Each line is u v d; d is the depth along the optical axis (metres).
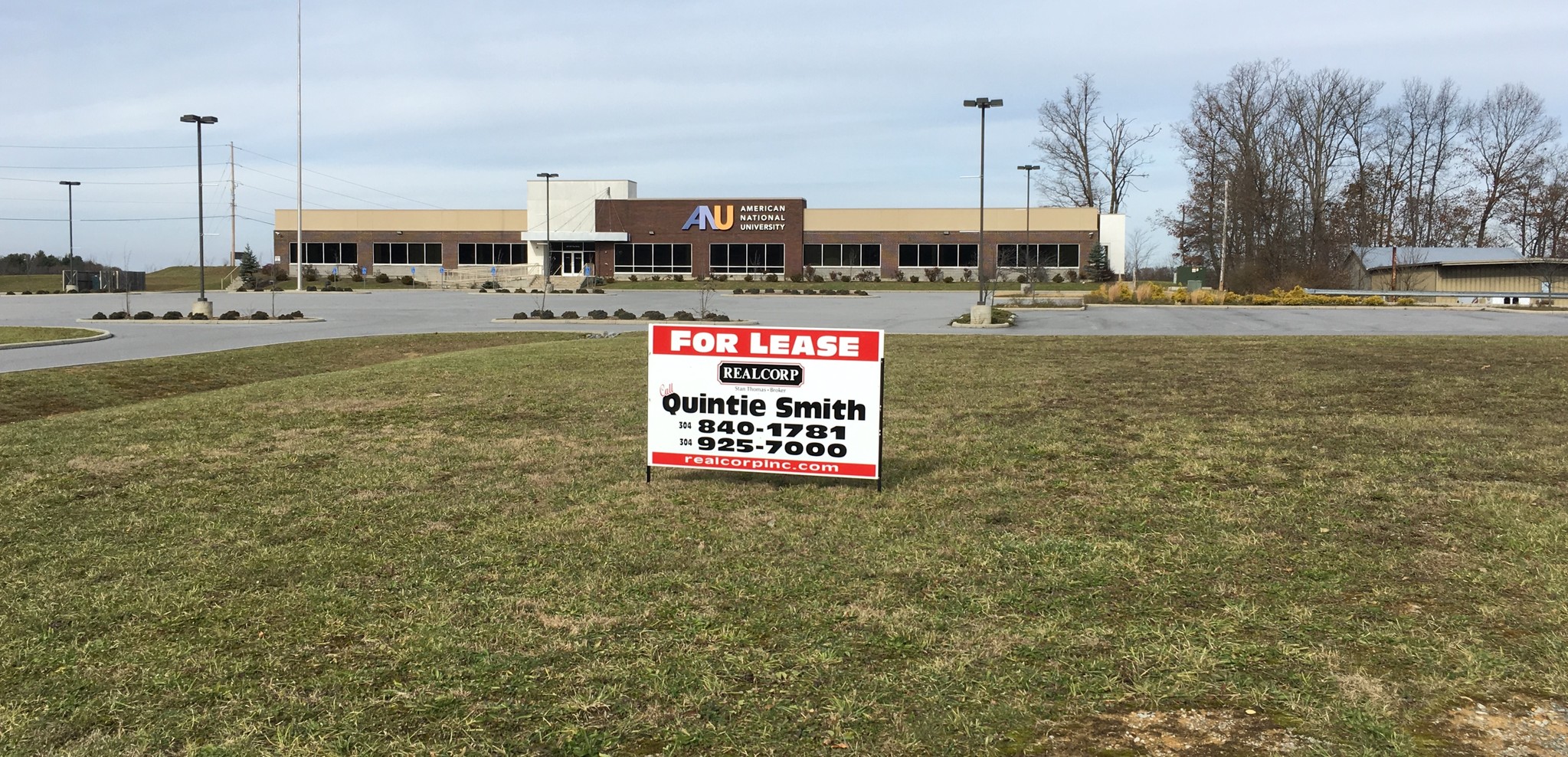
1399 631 4.44
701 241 70.44
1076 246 68.94
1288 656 4.20
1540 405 10.79
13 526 6.73
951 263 69.44
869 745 3.56
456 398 12.89
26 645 4.62
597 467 8.43
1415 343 19.11
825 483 7.63
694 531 6.32
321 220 74.06
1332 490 7.00
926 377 14.45
